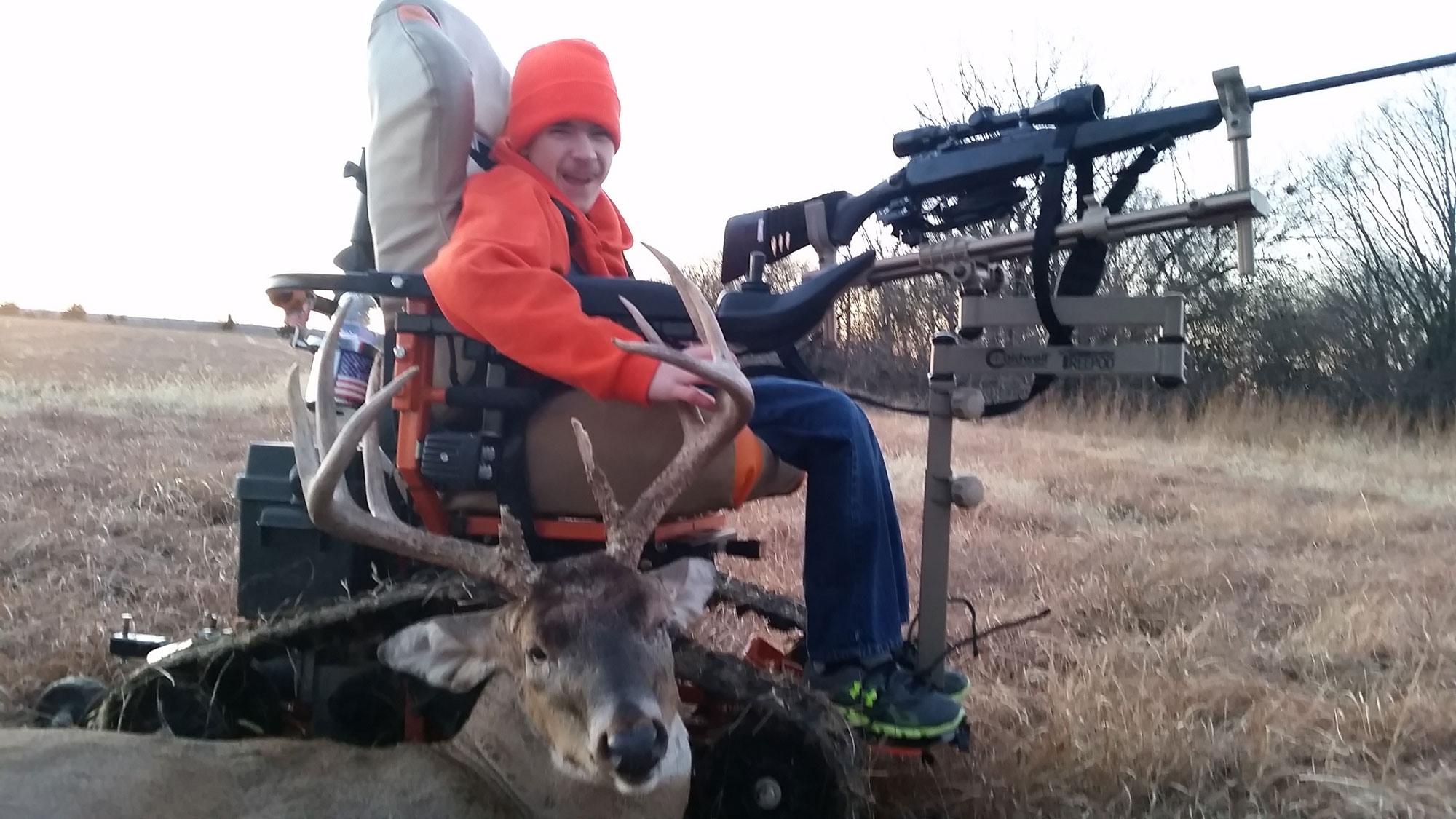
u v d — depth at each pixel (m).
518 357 2.95
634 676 2.50
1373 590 5.50
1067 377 3.55
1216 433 12.32
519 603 2.69
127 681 3.20
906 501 7.66
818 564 3.25
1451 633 4.75
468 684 2.79
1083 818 3.34
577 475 3.19
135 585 5.09
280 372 12.80
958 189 3.48
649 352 2.60
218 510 6.51
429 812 2.64
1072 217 3.65
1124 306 3.28
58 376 11.23
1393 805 3.33
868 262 3.15
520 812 2.73
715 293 13.46
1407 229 16.08
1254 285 15.84
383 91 3.35
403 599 2.97
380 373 3.26
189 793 2.55
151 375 11.89
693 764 3.05
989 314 3.50
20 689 3.93
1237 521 7.31
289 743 2.82
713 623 4.75
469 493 3.23
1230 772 3.63
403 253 3.38
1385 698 4.07
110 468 7.23
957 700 3.37
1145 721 3.77
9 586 4.97
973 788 3.46
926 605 3.50
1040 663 4.68
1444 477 9.80
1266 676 4.48
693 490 3.20
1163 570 5.82
